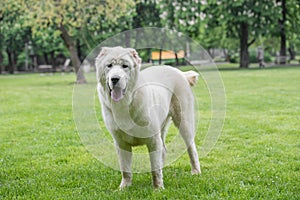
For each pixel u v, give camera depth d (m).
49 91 18.94
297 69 27.06
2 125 9.74
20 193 4.78
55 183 5.09
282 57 35.16
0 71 46.88
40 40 40.28
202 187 4.64
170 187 4.68
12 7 23.59
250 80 19.80
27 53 52.59
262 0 30.59
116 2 21.83
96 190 4.78
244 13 30.44
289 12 33.88
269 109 10.79
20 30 40.12
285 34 34.34
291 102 11.97
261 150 6.54
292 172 5.28
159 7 31.92
